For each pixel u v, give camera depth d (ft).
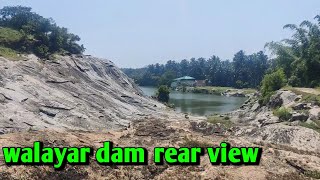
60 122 117.70
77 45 246.47
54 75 164.76
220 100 343.05
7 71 137.08
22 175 71.67
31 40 203.41
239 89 474.08
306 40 240.94
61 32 234.38
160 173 81.51
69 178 74.49
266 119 140.97
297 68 215.10
